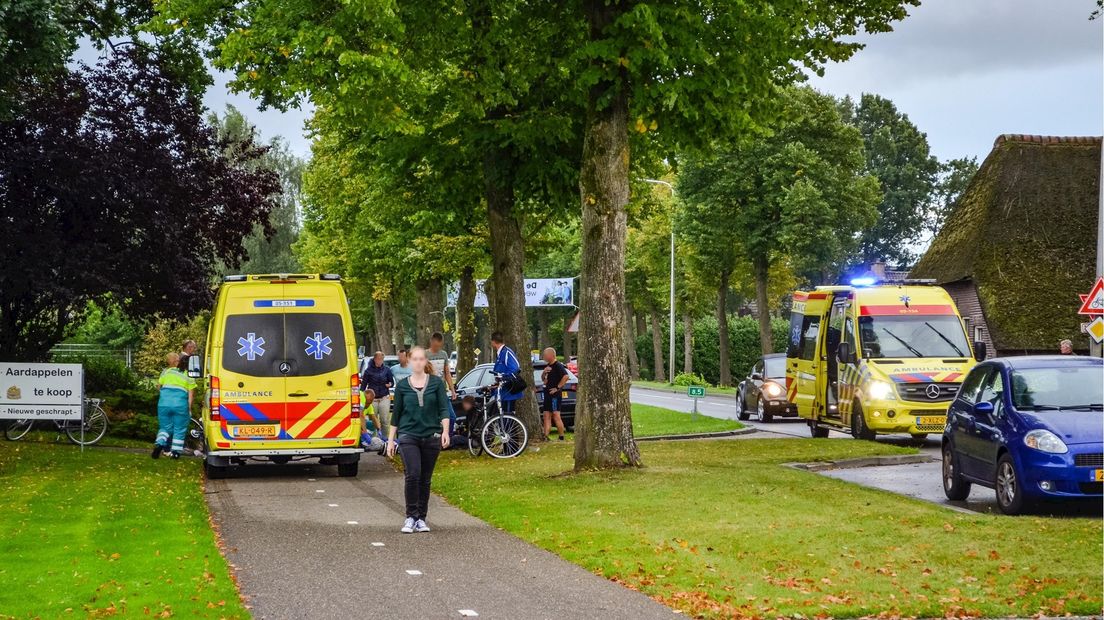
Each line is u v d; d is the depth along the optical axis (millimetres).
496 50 20297
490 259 39531
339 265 57438
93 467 20531
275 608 8820
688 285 70375
